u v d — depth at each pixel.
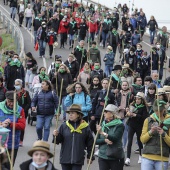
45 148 21.64
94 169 35.41
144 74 60.34
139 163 36.72
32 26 86.00
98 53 60.72
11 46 80.62
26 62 55.81
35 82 47.38
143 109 35.84
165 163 28.89
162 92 35.44
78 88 38.16
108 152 29.86
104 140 29.83
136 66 59.91
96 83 42.66
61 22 78.56
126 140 38.41
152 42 87.69
